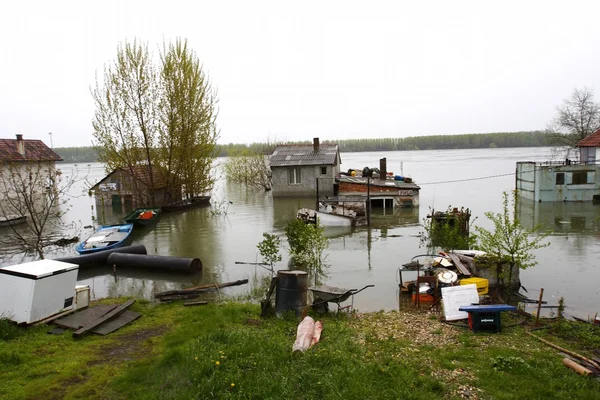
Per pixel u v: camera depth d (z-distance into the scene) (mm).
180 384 7145
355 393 6730
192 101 36875
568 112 50438
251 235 25703
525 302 13352
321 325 10281
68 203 43812
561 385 7152
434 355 8688
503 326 10688
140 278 17094
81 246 21016
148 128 36156
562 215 29266
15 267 10453
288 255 20172
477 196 41375
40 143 45656
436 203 37469
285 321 10805
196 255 21031
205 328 10094
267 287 15453
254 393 6746
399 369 7746
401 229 26359
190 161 38438
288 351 8312
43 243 23797
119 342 9500
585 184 34312
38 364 8195
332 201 30719
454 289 11953
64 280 10758
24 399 6965
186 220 32125
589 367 7934
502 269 14211
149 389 7125
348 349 8766
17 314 10055
